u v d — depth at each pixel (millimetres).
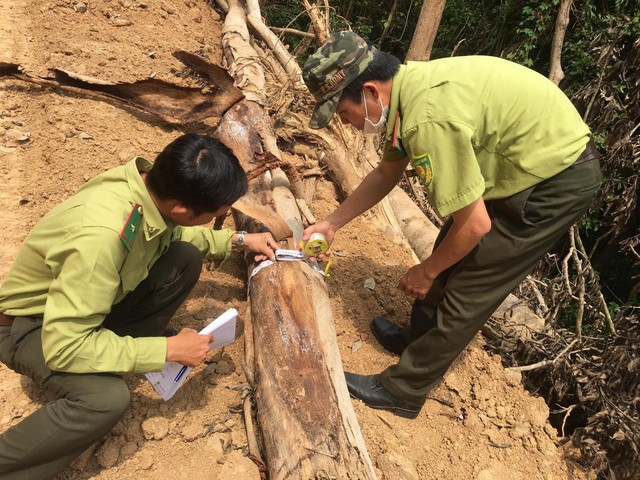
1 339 1846
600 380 2918
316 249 2449
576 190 1899
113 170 1755
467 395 2605
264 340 2227
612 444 2646
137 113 4098
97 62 4461
